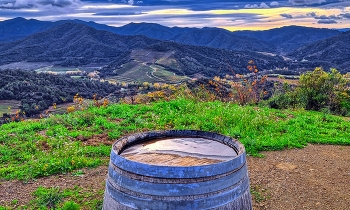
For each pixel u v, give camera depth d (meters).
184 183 2.51
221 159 2.96
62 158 6.79
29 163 6.65
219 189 2.61
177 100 11.99
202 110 10.74
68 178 6.11
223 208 2.64
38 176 6.19
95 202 5.14
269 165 6.82
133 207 2.62
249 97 13.88
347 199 5.52
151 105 11.68
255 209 5.15
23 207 5.08
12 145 7.76
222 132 8.61
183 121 9.43
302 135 8.68
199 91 13.67
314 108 13.66
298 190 5.79
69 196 5.40
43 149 7.55
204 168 2.55
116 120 9.87
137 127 9.14
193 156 3.04
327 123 10.19
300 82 14.35
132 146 3.39
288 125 9.51
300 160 7.15
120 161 2.74
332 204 5.36
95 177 6.15
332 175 6.43
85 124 9.36
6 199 5.36
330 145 8.24
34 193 5.49
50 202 5.12
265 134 8.54
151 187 2.55
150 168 2.55
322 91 13.77
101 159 6.98
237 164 2.77
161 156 3.05
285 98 13.51
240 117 9.72
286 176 6.32
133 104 12.37
